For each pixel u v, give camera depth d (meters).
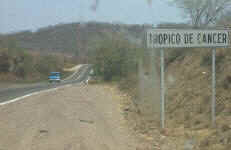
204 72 10.45
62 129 7.79
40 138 6.87
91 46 41.28
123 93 18.33
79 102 13.45
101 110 11.27
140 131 7.72
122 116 10.04
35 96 16.48
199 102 8.72
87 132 7.46
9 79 48.28
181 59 15.59
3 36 59.81
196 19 17.03
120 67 35.97
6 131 7.57
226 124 6.52
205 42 7.48
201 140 6.25
